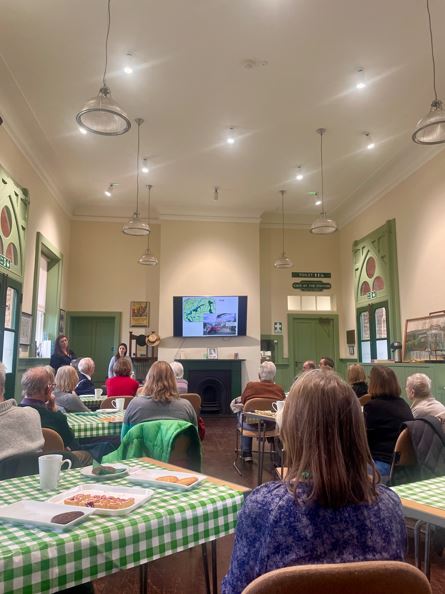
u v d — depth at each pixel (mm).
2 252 5316
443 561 2631
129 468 1864
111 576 2512
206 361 8938
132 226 6738
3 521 1269
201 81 5109
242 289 9234
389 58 4715
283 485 1000
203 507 1409
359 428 999
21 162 6184
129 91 5293
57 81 5074
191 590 2357
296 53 4637
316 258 10062
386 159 7016
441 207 6121
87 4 3982
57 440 2373
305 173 7574
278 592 818
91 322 9523
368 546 926
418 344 6465
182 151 6785
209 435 6738
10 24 4234
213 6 4004
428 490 1688
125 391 4742
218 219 9383
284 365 9703
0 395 2117
